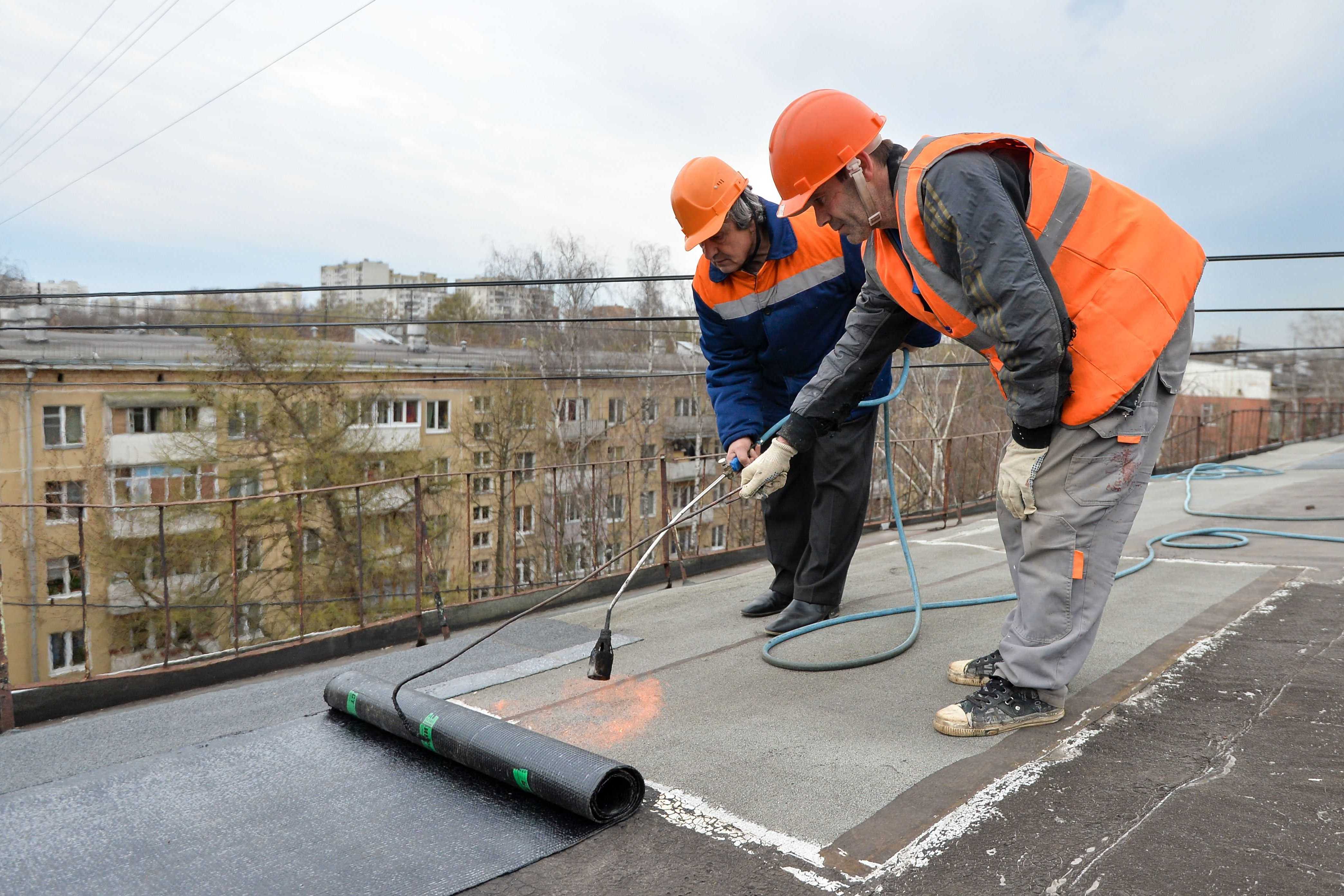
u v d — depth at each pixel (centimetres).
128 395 2142
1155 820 162
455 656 229
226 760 220
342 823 182
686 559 539
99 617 1986
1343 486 786
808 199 206
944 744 206
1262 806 166
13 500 2031
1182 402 2922
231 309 2153
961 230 175
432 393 2541
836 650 293
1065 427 192
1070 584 202
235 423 2162
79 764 221
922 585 398
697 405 2673
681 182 289
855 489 314
